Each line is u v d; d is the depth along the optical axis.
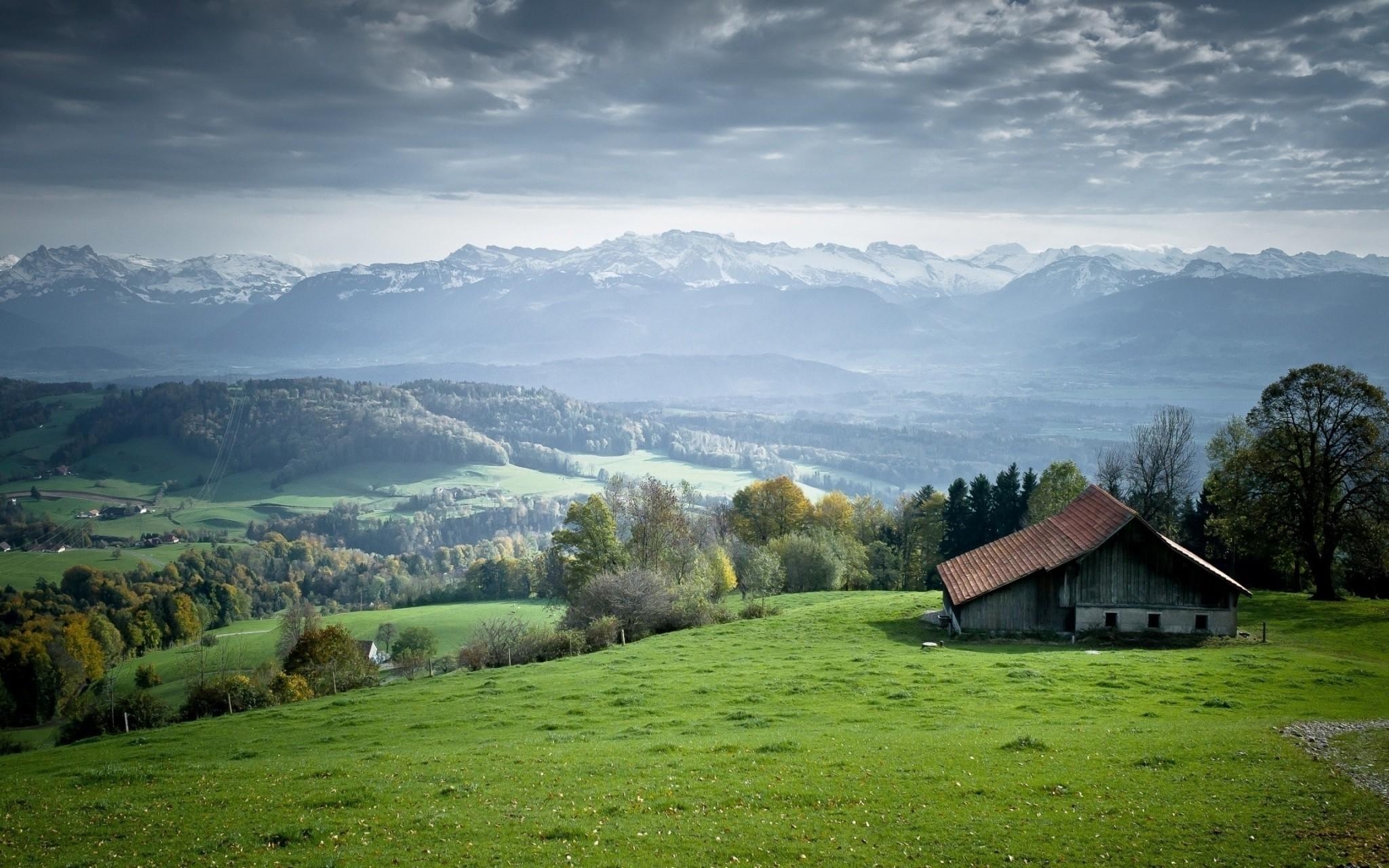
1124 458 120.81
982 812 24.12
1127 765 27.70
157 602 157.12
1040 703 39.16
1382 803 23.67
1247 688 41.47
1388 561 71.00
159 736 44.47
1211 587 59.38
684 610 73.19
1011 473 128.75
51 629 133.62
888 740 32.09
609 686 46.09
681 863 21.48
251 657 130.62
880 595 92.50
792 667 49.66
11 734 87.06
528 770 29.67
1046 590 61.00
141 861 22.78
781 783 26.88
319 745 38.62
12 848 24.30
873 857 21.55
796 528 138.50
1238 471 75.31
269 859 22.28
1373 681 42.84
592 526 92.69
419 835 23.62
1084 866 20.77
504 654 65.94
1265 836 21.97
